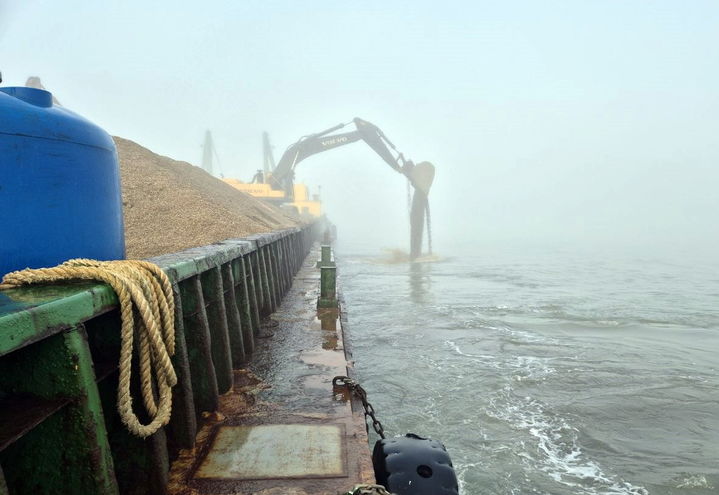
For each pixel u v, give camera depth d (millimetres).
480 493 6062
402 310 16734
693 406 8562
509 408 8461
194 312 4242
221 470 3496
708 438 7465
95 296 2369
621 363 10891
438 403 8633
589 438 7422
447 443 7254
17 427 1873
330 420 4410
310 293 12586
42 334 1939
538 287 22750
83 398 2189
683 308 17312
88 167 3250
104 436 2330
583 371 10297
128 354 2555
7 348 1710
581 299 19094
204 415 4426
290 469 3520
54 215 2982
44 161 2914
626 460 6832
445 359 11102
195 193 13328
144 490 3029
